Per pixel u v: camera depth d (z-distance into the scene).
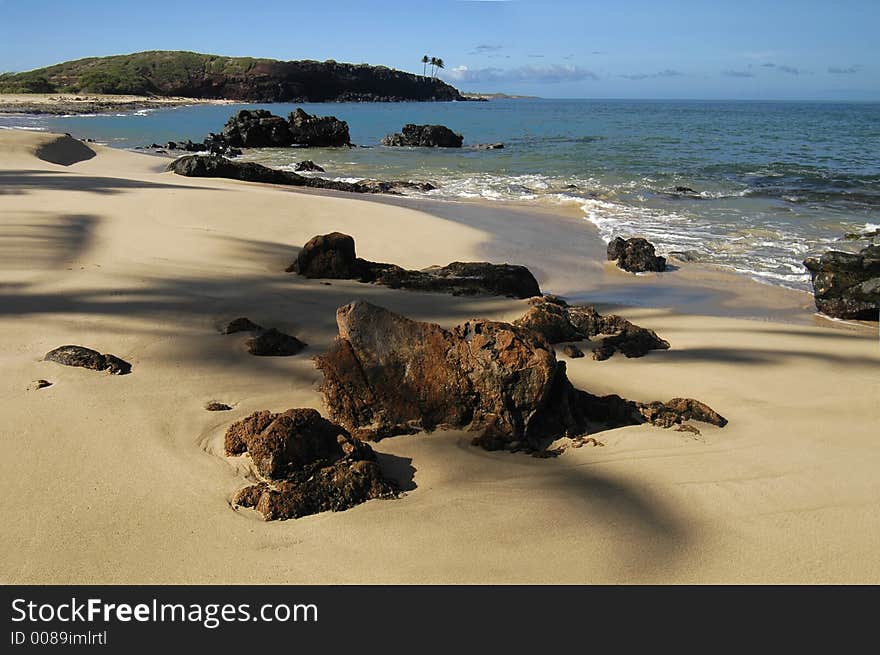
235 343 6.18
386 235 13.34
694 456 4.49
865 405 5.52
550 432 4.75
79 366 5.30
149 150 38.81
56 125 55.69
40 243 9.71
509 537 3.50
